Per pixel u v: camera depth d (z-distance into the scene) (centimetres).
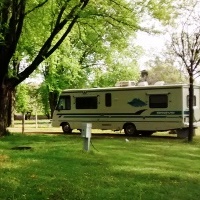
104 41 2334
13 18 2012
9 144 1825
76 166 1210
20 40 2300
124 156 1470
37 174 1062
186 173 1148
